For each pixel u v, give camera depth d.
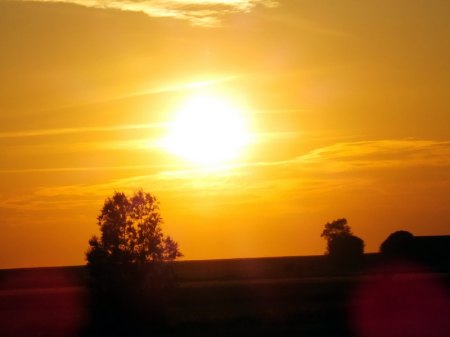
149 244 77.88
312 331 68.50
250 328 72.12
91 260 77.75
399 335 64.44
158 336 69.06
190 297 117.75
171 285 78.38
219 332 70.00
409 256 94.94
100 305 77.50
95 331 76.06
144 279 77.81
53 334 74.62
